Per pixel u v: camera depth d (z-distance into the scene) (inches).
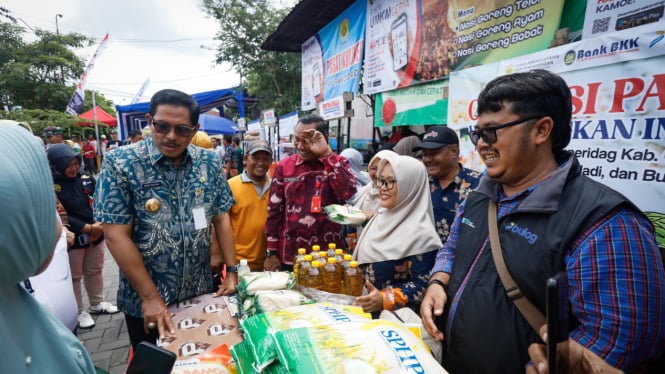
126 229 59.1
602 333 31.0
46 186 21.9
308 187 97.3
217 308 59.8
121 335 116.6
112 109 1370.6
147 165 60.2
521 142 38.4
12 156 19.5
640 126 59.1
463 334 41.9
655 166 57.5
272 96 454.3
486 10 108.0
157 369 29.0
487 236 43.8
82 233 117.5
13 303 21.3
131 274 57.1
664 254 56.3
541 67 77.5
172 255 62.9
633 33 59.2
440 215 89.3
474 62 114.6
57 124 438.9
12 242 18.9
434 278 52.2
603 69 64.3
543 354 31.9
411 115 150.9
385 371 31.5
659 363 42.8
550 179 37.4
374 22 174.1
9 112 413.7
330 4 199.5
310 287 61.8
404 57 151.6
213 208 69.9
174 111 57.4
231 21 446.3
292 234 97.4
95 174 511.2
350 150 140.7
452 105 108.7
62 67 775.7
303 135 95.7
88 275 127.9
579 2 82.4
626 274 30.5
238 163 368.8
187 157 65.4
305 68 275.4
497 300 39.6
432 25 133.3
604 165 65.1
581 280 32.6
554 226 35.8
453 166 90.4
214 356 46.1
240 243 104.4
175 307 61.7
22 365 20.6
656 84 56.7
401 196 64.7
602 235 32.0
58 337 24.5
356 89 193.8
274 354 35.3
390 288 57.9
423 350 35.1
